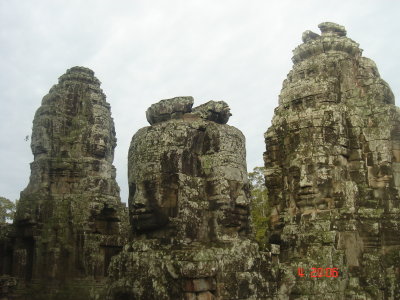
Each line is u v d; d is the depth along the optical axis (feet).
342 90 44.39
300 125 41.47
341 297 34.78
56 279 54.85
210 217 27.61
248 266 26.84
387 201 40.34
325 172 39.29
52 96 65.16
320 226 37.86
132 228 29.14
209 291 24.35
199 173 28.53
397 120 42.47
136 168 28.17
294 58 47.73
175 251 25.26
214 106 30.17
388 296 37.06
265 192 91.45
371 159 41.57
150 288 25.23
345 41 46.26
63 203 58.54
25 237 57.93
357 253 37.52
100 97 67.21
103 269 55.77
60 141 62.95
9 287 45.27
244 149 30.40
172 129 27.71
